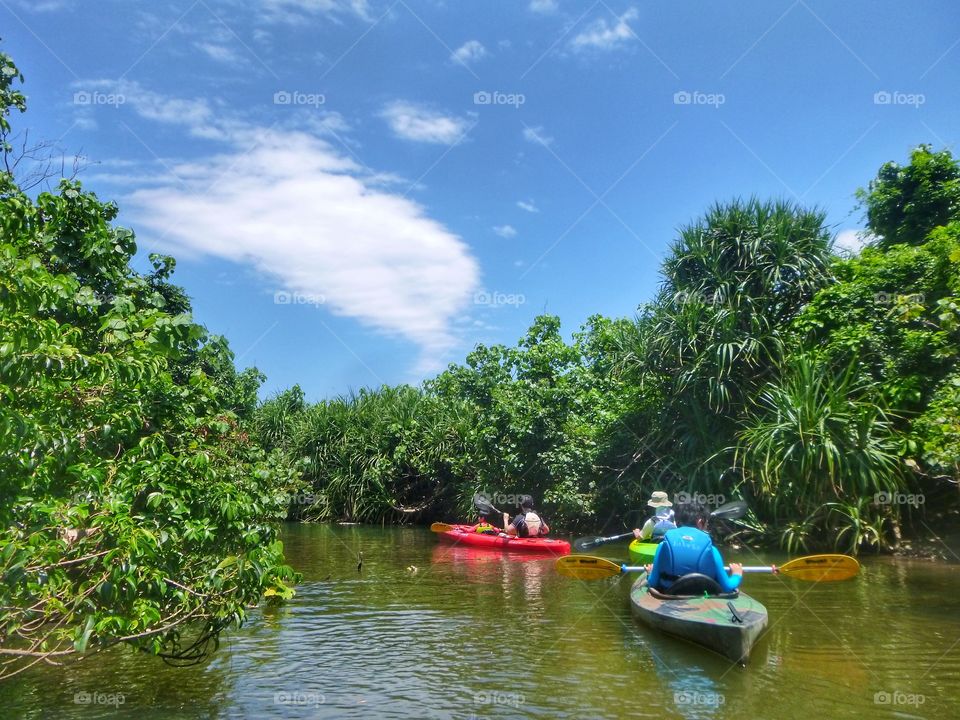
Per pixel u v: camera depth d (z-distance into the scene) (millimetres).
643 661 6352
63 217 7039
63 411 5016
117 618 4449
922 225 14414
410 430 22625
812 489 12250
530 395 17719
